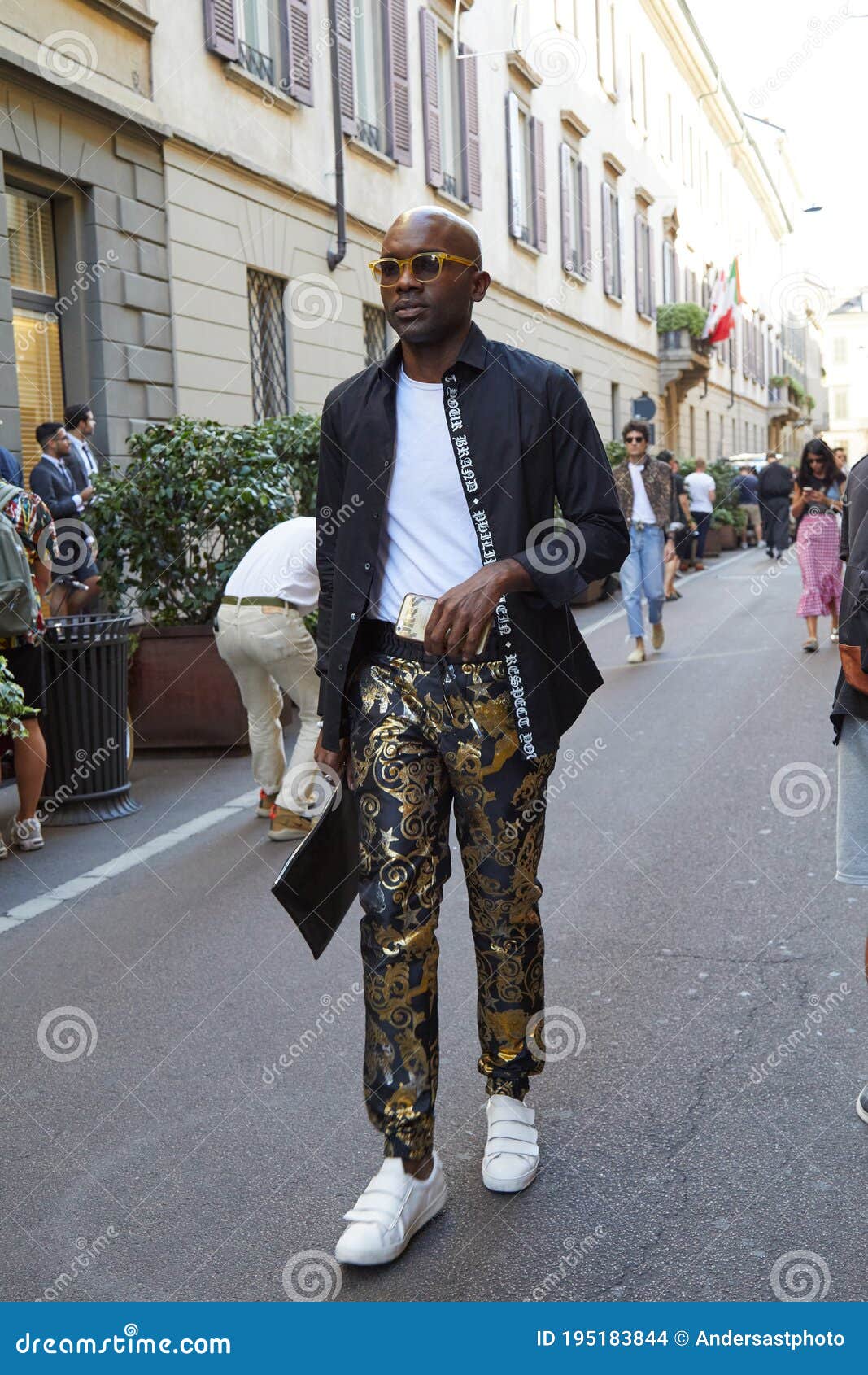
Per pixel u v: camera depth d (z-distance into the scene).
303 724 6.35
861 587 3.15
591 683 3.07
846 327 85.88
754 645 12.98
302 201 14.45
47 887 5.68
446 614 2.65
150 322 11.66
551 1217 2.88
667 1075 3.57
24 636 6.42
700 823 6.26
